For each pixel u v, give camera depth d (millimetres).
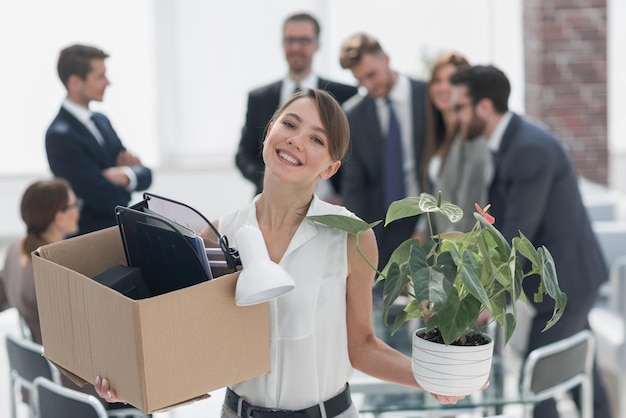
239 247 2230
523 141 4508
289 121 2426
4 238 9109
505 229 4523
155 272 2410
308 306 2441
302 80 5945
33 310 4207
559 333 4602
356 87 5973
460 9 9391
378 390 3799
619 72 9930
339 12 9344
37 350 3928
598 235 6023
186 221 2432
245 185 9445
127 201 5387
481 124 4594
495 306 2279
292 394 2490
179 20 9195
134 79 9227
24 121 9031
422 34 9406
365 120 5617
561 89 8422
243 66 9336
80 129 5246
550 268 2277
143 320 2109
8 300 4391
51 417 3646
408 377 2545
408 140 5602
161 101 9281
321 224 2484
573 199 4590
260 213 2566
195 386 2215
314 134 2410
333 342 2512
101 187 5230
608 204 6656
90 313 2256
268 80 9391
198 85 9320
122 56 9164
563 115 8445
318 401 2518
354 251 2488
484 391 3816
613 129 9969
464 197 4652
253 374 2322
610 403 4895
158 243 2338
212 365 2236
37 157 9109
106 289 2182
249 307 2281
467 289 2213
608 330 5449
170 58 9242
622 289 5309
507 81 4562
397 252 2391
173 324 2156
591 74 8406
